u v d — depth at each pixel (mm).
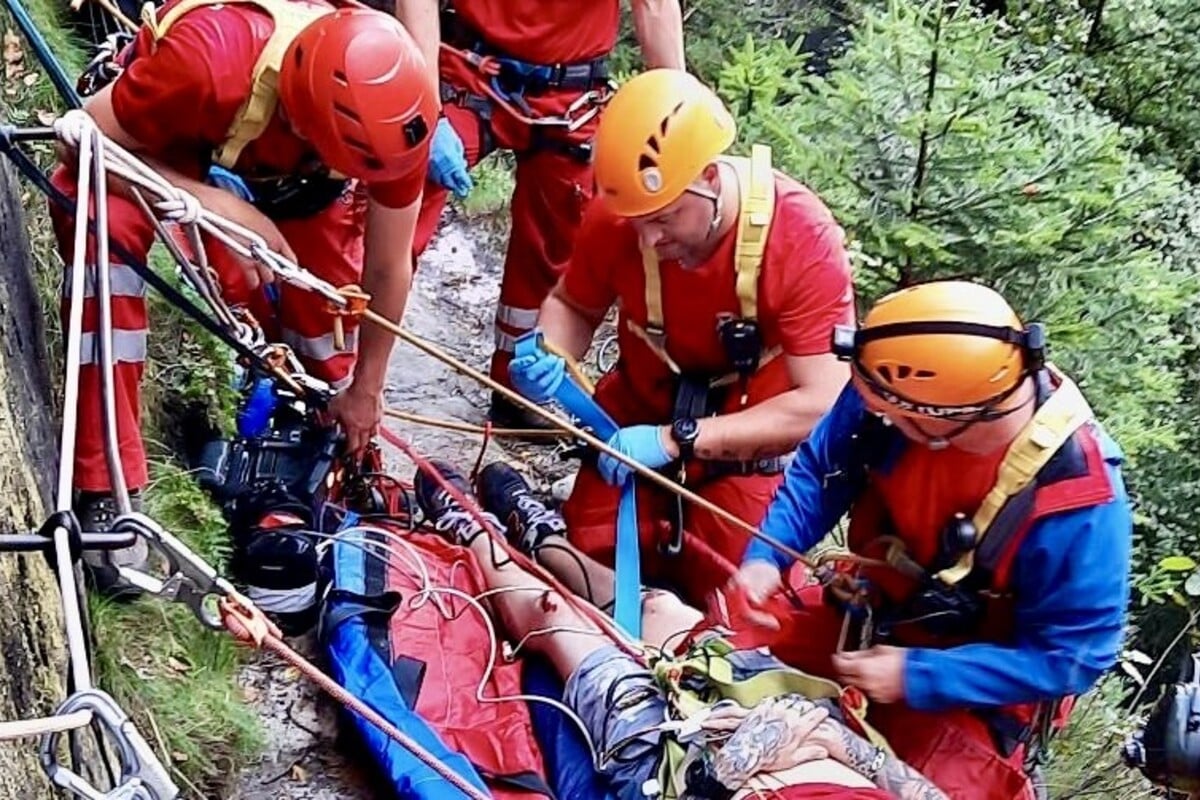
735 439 2934
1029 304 4348
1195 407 5324
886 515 2539
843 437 2512
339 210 3059
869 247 4312
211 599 1655
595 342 4945
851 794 2172
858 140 4379
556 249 3777
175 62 2334
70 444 1480
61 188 2471
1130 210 4359
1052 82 4859
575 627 2805
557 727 2682
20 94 3381
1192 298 4574
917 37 4336
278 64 2371
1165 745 2129
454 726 2629
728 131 2740
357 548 2936
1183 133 6746
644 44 3660
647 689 2588
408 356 4324
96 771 1866
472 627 2859
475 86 3527
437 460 3701
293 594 2873
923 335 2141
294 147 2674
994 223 4266
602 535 3195
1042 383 2264
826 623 2730
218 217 2252
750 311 2893
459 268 4895
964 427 2199
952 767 2465
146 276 2459
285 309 3225
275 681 2764
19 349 2311
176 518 2877
